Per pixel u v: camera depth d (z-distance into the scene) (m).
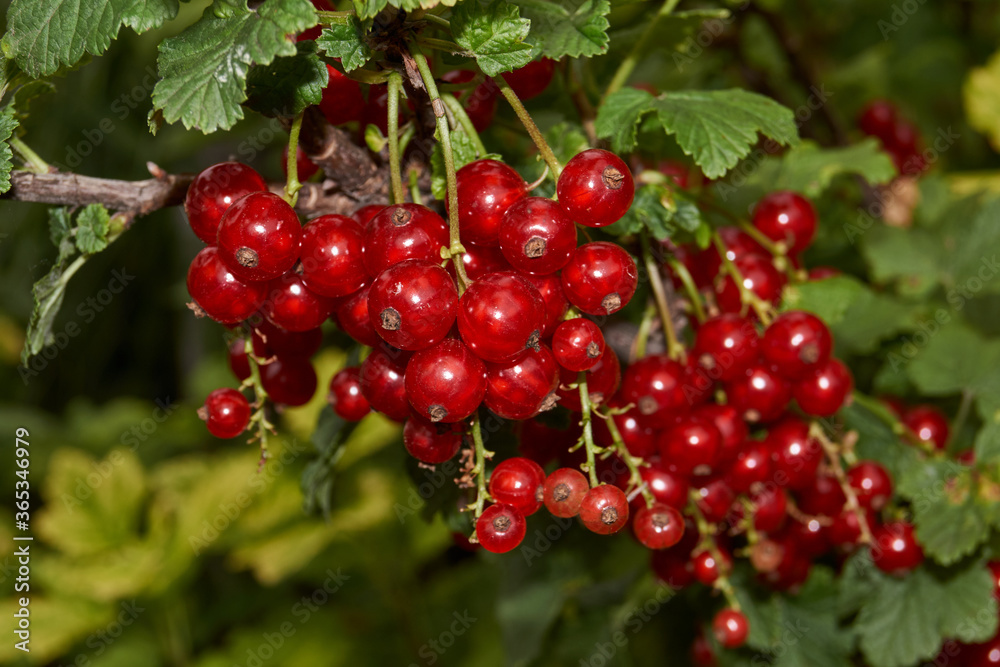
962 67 0.71
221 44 0.26
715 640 0.36
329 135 0.28
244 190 0.27
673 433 0.29
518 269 0.26
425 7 0.26
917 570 0.34
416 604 0.55
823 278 0.35
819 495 0.32
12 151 0.28
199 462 0.56
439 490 0.31
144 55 0.62
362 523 0.47
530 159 0.31
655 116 0.31
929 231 0.46
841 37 0.69
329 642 0.54
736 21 0.49
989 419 0.35
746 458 0.30
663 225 0.30
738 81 0.52
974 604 0.33
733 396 0.31
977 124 0.55
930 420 0.35
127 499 0.50
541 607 0.42
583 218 0.26
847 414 0.34
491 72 0.27
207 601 0.59
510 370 0.26
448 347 0.26
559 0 0.31
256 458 0.49
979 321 0.43
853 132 0.59
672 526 0.28
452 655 0.55
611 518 0.26
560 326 0.26
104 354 0.79
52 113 0.60
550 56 0.28
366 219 0.27
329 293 0.27
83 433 0.71
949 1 0.71
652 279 0.30
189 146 0.50
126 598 0.50
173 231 0.74
